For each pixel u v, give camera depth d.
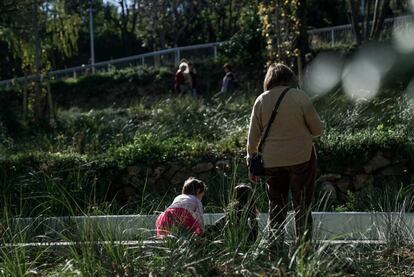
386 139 11.52
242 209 6.63
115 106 27.83
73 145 15.09
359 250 6.52
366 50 24.81
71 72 36.94
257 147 6.75
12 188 10.97
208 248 6.28
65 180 11.30
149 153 11.98
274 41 18.09
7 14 23.36
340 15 36.34
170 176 11.79
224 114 15.69
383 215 7.48
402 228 7.05
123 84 32.31
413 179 10.91
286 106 6.55
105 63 36.19
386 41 25.44
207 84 29.19
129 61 35.72
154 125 15.74
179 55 33.56
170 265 5.93
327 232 7.69
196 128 14.75
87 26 61.69
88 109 28.28
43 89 23.88
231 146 12.14
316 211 8.95
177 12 48.84
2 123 20.38
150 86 31.73
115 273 5.95
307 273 5.44
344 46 26.16
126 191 11.79
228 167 11.15
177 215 6.77
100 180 11.72
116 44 62.28
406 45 24.59
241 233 6.33
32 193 10.03
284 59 17.61
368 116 13.59
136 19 63.22
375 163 11.41
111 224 6.88
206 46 33.12
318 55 25.64
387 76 22.23
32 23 23.70
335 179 11.41
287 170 6.63
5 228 7.33
